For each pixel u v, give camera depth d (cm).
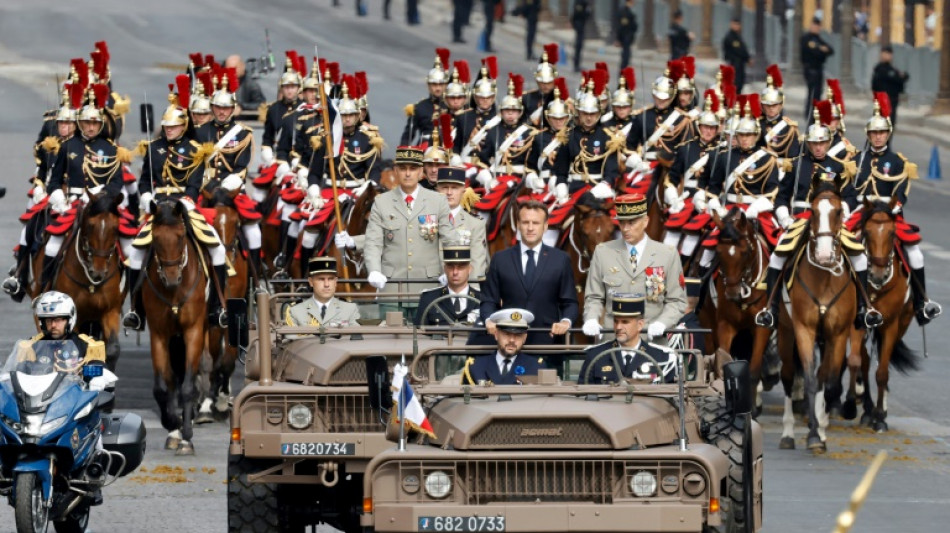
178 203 6700
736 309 7244
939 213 13988
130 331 9762
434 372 4566
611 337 5125
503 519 3969
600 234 7338
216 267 6906
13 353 5022
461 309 5141
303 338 5097
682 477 4028
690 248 7619
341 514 4856
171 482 6047
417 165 6100
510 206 8069
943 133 17200
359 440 4719
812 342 6912
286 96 9094
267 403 4788
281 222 8606
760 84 19438
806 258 6938
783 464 6638
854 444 7119
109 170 7844
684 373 4400
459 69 9225
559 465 4044
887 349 7444
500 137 8700
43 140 8325
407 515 3981
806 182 7712
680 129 8475
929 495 6000
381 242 6109
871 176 7738
